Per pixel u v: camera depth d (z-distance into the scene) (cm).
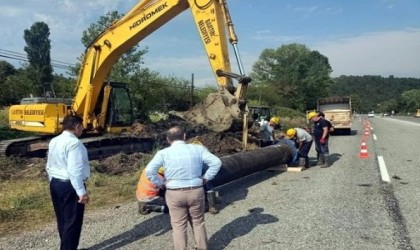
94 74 1420
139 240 604
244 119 1358
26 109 1540
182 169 496
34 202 823
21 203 811
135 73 3067
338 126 2659
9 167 1202
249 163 965
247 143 1456
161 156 507
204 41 1320
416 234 595
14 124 1608
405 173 1086
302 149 1213
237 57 1303
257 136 1539
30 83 4372
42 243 600
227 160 895
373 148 1741
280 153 1123
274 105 6347
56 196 523
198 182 502
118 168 1160
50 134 1491
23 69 5553
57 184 518
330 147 1834
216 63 1315
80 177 508
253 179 1057
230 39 1310
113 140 1451
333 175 1083
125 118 1570
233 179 912
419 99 14975
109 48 1399
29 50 6556
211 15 1302
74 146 513
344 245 559
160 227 659
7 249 578
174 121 1733
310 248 552
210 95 1369
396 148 1714
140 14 1354
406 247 546
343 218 682
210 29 1307
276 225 654
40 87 4244
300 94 7806
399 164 1247
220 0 1318
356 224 648
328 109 2956
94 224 683
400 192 862
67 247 523
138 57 3053
